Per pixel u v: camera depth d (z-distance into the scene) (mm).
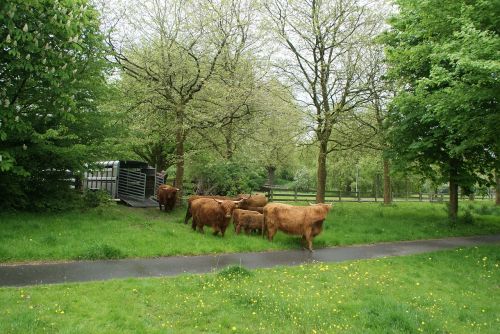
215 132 20047
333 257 11930
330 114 21188
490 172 20281
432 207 28875
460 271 11000
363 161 29188
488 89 11125
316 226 13070
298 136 22469
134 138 19094
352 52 21250
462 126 13391
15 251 9422
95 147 14359
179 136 19828
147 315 6539
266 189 31656
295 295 8031
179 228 14375
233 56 20109
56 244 10414
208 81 18266
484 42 10047
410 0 14453
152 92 17938
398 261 11617
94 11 13820
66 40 11875
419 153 19859
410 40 18062
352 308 7609
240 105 18203
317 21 20578
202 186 23719
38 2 11047
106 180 21391
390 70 19469
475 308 8250
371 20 21391
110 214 15570
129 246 11008
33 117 13438
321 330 6559
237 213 14617
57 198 15172
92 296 7141
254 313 6922
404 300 8305
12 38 10961
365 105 22047
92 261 9711
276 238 13945
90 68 14422
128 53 18859
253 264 10484
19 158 13359
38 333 5543
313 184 53094
